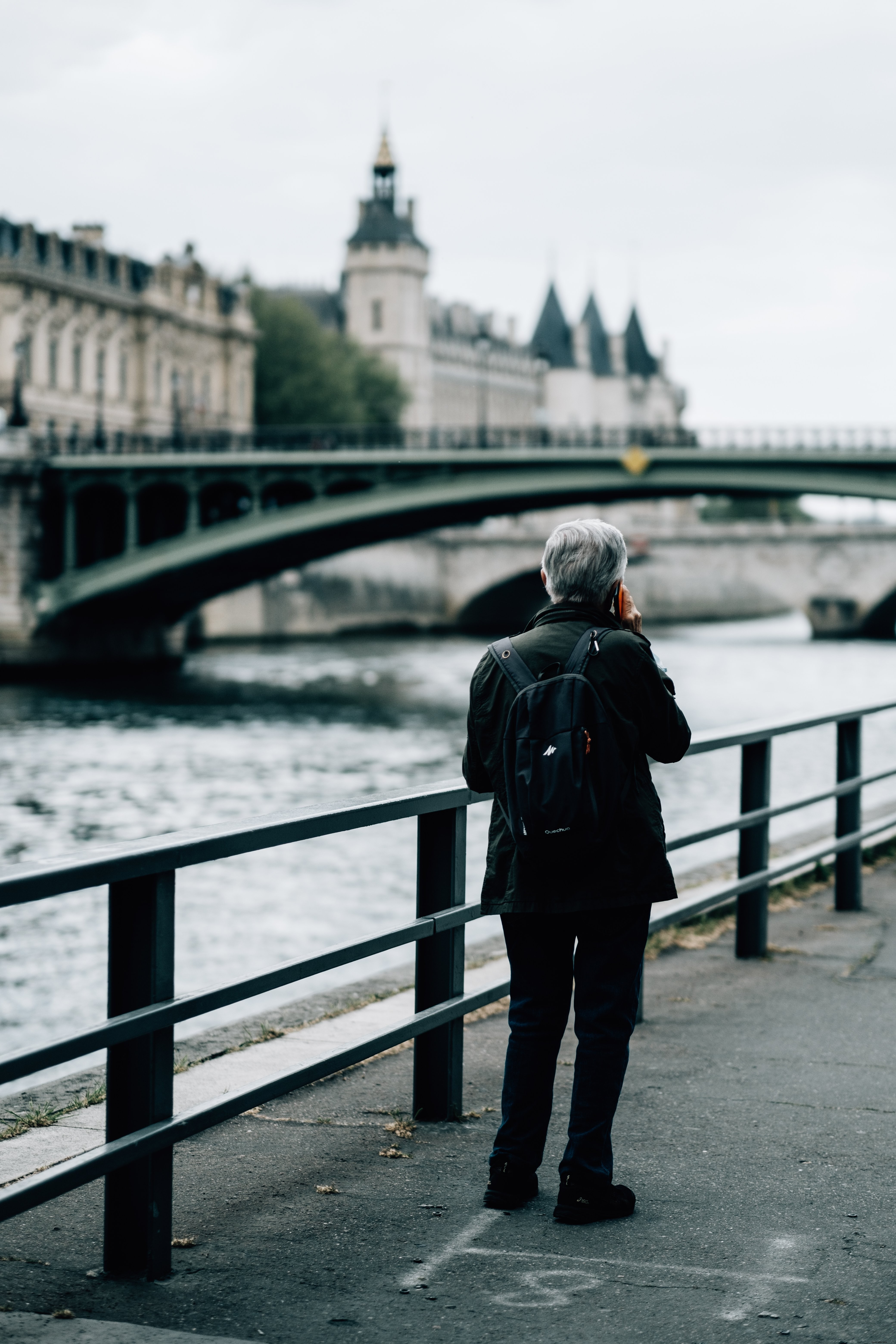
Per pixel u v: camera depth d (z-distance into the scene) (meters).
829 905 10.66
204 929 21.19
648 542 103.44
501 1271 4.46
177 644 79.12
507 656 4.75
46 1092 6.27
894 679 66.19
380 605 110.69
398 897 23.39
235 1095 4.52
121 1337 3.91
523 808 4.54
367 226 163.38
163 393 103.44
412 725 49.72
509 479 59.81
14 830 30.39
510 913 4.78
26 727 48.69
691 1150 5.56
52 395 92.25
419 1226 4.80
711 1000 7.88
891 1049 6.95
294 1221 4.84
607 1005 4.78
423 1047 5.85
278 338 114.94
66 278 92.62
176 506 75.38
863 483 55.12
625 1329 4.08
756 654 84.19
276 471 63.50
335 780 37.34
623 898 4.69
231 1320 4.11
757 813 8.63
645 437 60.31
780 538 102.19
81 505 71.88
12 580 67.62
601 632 4.72
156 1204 4.34
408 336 163.25
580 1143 4.84
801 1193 5.13
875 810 13.80
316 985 17.20
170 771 38.62
